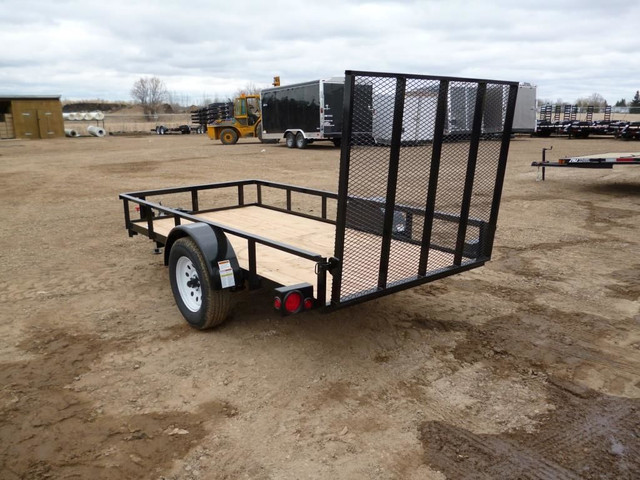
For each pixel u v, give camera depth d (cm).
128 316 453
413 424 296
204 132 4494
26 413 307
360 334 413
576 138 2891
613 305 473
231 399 322
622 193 1111
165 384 339
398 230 373
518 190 1162
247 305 474
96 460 265
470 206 400
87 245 703
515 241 707
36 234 771
